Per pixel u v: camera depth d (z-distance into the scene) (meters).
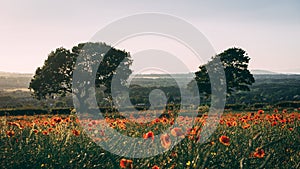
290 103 39.41
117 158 5.96
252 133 8.18
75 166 5.85
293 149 7.10
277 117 11.07
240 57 51.44
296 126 9.79
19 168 6.03
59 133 7.58
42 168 5.95
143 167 5.33
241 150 6.44
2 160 6.18
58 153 6.33
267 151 6.66
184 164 5.25
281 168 5.87
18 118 19.27
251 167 5.54
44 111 38.44
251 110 34.34
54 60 51.44
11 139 7.25
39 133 7.92
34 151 6.53
